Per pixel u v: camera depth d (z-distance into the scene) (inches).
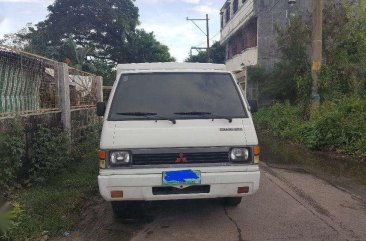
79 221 215.9
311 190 270.8
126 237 191.6
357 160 383.2
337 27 634.2
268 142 522.0
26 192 253.0
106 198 184.4
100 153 185.2
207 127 191.8
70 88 396.8
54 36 1296.8
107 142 184.7
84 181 277.7
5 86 263.9
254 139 191.0
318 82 572.1
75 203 234.8
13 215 193.6
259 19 975.6
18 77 281.4
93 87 510.0
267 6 970.7
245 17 1076.5
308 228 197.5
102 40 1421.0
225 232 193.9
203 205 236.5
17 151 241.6
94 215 224.7
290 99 749.9
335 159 391.9
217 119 197.8
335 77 600.7
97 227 206.4
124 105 203.6
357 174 322.7
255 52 1008.2
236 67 1212.5
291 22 706.2
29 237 189.8
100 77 536.4
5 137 236.8
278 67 756.6
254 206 234.7
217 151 186.9
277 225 202.4
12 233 187.3
